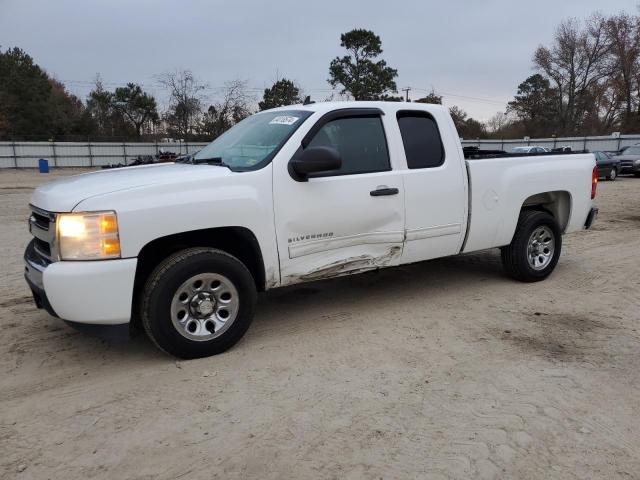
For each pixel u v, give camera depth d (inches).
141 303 149.4
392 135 188.4
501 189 217.0
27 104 2239.2
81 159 1843.0
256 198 158.1
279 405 130.1
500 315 195.0
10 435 118.3
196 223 148.6
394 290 227.1
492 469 105.6
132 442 115.3
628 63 2247.8
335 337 174.1
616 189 779.4
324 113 175.8
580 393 135.9
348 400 132.4
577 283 238.8
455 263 275.6
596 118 2426.2
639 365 152.6
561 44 2412.6
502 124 3346.5
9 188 908.6
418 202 191.9
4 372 149.7
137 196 141.9
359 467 106.3
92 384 141.9
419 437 116.3
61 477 103.7
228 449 112.6
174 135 2055.9
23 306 208.2
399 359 156.6
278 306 206.8
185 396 134.9
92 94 2652.6
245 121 205.9
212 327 157.5
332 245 175.5
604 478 103.3
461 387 139.0
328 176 173.0
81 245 137.6
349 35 1983.3
